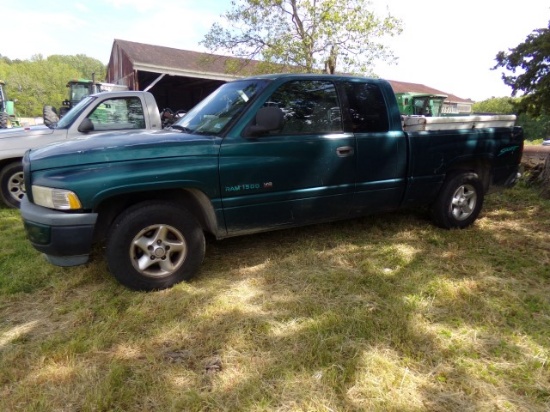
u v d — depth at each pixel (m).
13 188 5.86
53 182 2.75
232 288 3.21
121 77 21.30
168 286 3.18
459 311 2.83
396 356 2.35
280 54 11.06
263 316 2.78
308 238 4.27
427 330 2.60
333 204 3.76
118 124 5.88
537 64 6.57
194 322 2.71
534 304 2.92
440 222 4.52
